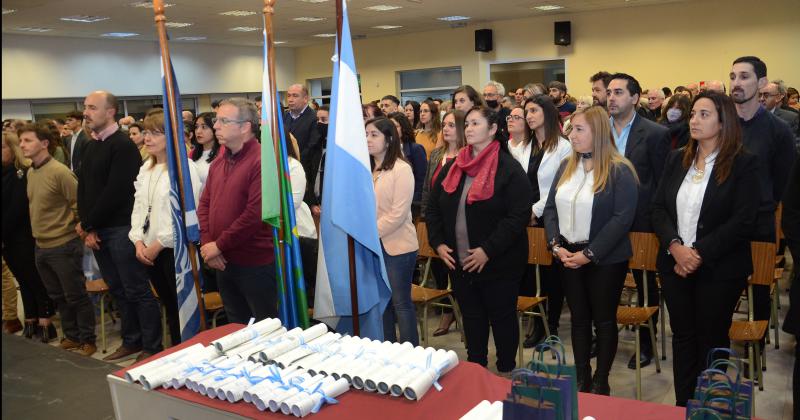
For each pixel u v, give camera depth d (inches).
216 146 153.9
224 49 589.6
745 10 406.3
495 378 66.0
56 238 150.3
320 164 179.2
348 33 87.5
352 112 87.8
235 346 74.1
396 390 61.7
